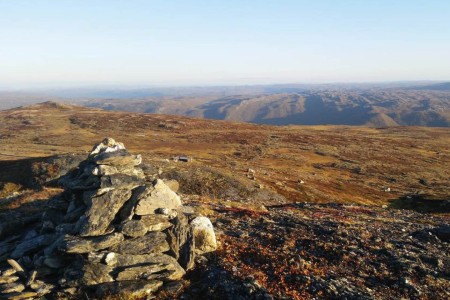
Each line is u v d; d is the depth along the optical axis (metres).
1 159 72.88
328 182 91.56
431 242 28.20
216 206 38.75
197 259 21.38
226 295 18.34
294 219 32.78
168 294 18.17
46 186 46.50
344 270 21.66
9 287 17.56
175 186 26.44
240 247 23.81
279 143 155.75
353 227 30.69
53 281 18.27
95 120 193.25
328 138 178.38
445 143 186.25
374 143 173.38
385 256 23.72
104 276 17.95
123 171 22.45
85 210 20.83
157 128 180.62
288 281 19.77
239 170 84.88
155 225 20.41
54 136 143.88
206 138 156.62
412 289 19.62
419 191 95.81
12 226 24.47
